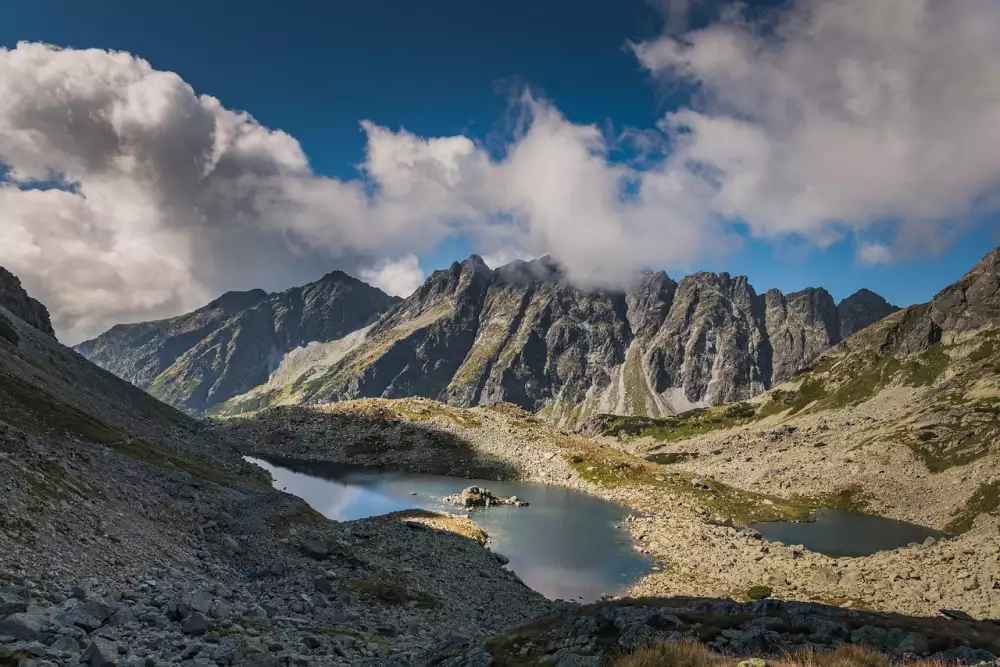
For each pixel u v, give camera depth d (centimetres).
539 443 18338
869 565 7362
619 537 9856
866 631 2305
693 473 16425
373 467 16325
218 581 3709
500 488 14375
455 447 17938
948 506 13050
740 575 7569
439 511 10950
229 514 5831
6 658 1534
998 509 11931
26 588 2142
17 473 3241
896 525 12688
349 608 3947
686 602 3005
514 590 6228
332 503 11775
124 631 2081
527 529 10262
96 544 3084
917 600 5809
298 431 18975
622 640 2289
